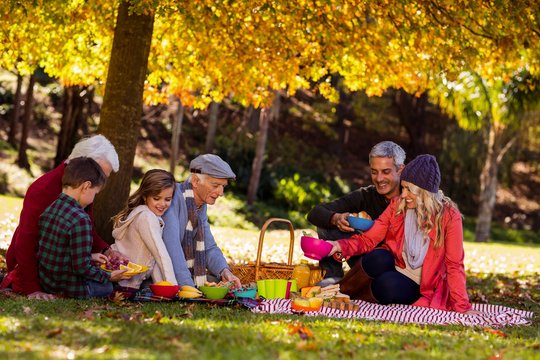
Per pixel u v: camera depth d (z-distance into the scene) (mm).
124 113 9859
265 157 33969
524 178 45562
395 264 7023
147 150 35219
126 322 4672
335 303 6324
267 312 5961
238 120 39062
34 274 6172
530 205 43812
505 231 39719
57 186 6344
